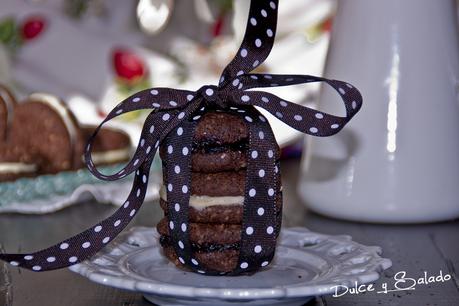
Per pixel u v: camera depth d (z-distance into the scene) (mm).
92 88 1017
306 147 630
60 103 691
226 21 1045
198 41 1108
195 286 411
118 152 718
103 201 678
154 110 438
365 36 581
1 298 438
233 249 426
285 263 458
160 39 1076
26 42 1021
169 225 427
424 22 580
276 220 430
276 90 843
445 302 427
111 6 1073
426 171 579
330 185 599
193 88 944
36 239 561
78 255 433
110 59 1020
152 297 421
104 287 454
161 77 1006
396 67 577
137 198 448
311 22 925
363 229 582
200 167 427
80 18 1067
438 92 583
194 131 423
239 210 426
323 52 888
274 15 443
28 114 682
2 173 647
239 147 429
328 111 593
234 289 380
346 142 588
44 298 437
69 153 682
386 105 577
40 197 659
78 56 1025
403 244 542
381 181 579
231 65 436
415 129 578
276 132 830
